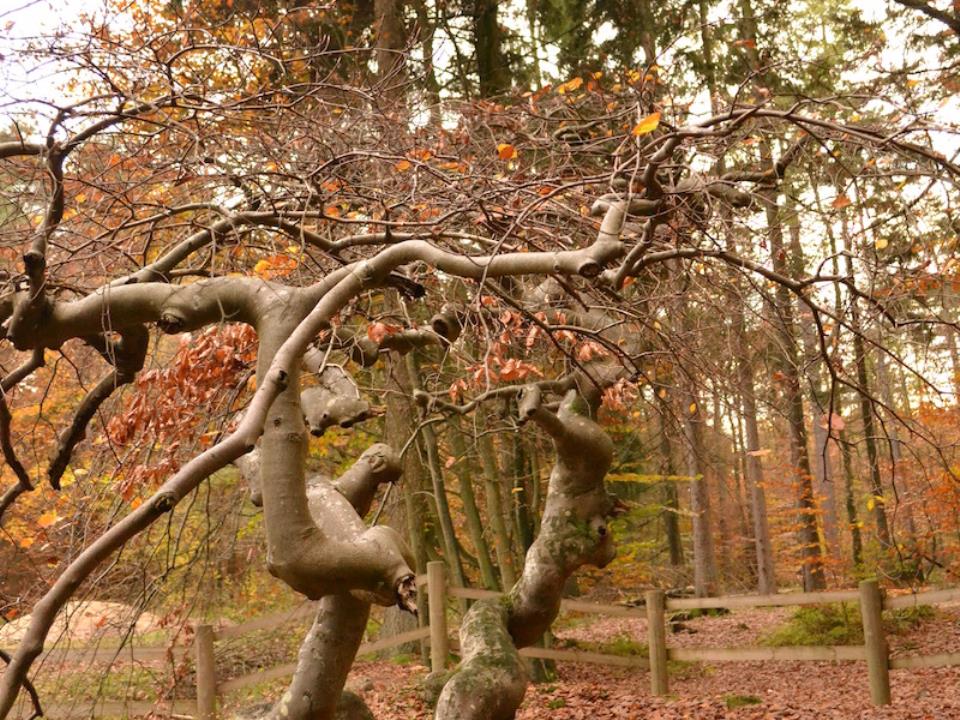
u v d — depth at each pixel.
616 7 11.27
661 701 8.59
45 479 6.91
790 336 5.34
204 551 6.89
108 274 4.20
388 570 2.92
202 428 5.22
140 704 7.47
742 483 19.98
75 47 4.84
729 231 4.60
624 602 15.99
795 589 20.78
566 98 6.23
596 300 5.65
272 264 5.09
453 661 10.16
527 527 11.66
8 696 2.18
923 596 7.68
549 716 8.36
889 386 6.73
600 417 10.44
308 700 4.41
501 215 4.76
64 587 2.23
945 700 7.80
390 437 10.97
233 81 5.88
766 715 7.73
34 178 4.36
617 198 4.46
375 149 5.59
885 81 5.09
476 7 10.81
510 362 5.23
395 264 3.25
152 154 5.02
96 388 4.39
